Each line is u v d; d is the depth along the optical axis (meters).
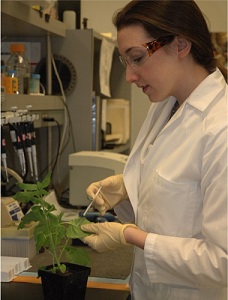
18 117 2.09
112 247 1.33
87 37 2.82
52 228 1.35
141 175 1.46
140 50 1.24
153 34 1.22
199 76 1.33
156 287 1.36
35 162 2.28
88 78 2.84
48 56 2.79
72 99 2.87
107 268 1.71
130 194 1.46
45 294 1.35
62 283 1.30
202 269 1.13
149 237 1.24
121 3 3.64
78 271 1.35
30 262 1.79
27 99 2.25
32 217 1.37
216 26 3.62
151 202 1.32
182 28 1.23
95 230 1.35
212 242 1.13
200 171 1.23
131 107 3.56
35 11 2.30
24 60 2.53
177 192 1.27
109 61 3.15
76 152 2.82
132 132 3.60
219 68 1.40
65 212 2.51
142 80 1.29
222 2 3.60
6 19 2.16
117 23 1.29
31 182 2.26
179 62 1.28
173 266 1.18
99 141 3.12
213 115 1.25
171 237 1.23
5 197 2.05
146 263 1.23
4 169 2.11
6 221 1.89
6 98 1.99
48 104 2.57
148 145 1.49
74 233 1.33
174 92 1.35
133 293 1.44
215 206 1.12
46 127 2.83
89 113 2.86
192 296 1.31
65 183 2.88
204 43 1.28
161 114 1.52
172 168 1.29
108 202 1.62
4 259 1.71
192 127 1.29
